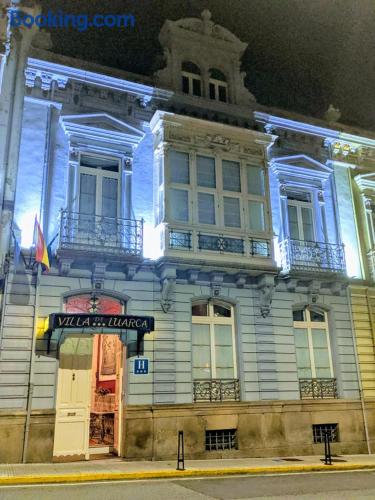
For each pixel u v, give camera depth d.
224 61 16.94
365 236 16.89
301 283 15.18
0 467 10.05
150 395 12.36
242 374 13.59
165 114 14.41
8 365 11.23
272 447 13.14
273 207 15.73
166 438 12.16
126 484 8.88
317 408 14.10
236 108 16.09
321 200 16.55
